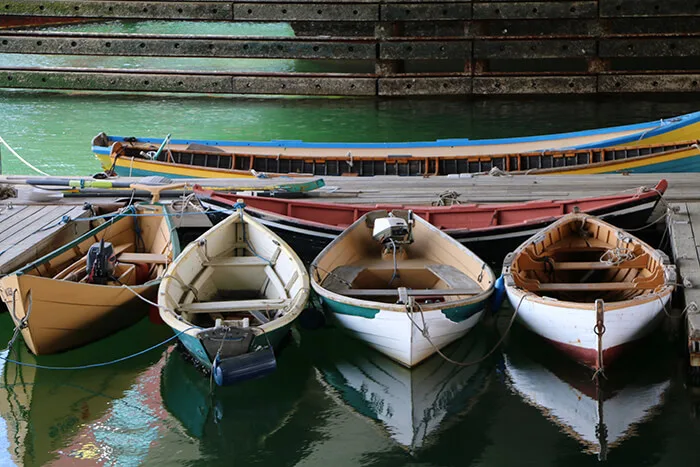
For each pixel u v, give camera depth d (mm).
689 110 21297
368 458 8234
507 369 9711
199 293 10383
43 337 9555
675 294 10219
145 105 23578
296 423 8867
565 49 22109
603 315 8812
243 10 22891
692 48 21609
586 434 8469
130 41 23297
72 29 33281
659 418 8680
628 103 22297
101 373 9758
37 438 8555
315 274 10180
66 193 13523
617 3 21672
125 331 10594
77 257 10945
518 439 8445
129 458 8281
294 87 23047
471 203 13234
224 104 23641
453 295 9914
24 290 9102
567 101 22750
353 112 22375
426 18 22359
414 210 12297
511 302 9859
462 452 8273
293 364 10016
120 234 11844
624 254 10453
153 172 15727
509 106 22469
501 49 22266
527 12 22047
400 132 20328
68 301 9523
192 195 12781
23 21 32625
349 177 14875
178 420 8898
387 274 10797
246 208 12102
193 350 9250
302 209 12555
